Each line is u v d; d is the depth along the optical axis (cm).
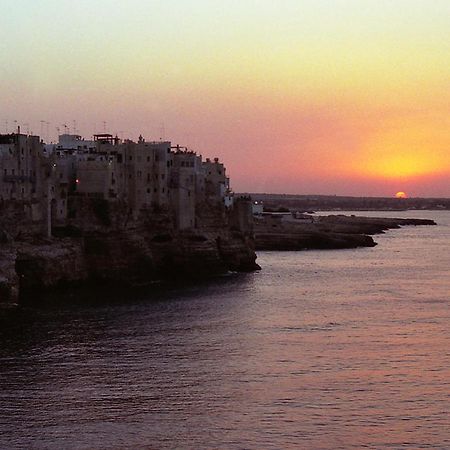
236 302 12650
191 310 11788
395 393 7331
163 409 6906
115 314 11294
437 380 7750
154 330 10188
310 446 6100
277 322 10850
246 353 8888
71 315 11138
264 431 6394
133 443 6162
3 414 6788
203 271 16275
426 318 11169
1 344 9269
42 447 6084
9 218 12762
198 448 6066
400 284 15388
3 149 12912
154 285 14712
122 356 8725
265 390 7438
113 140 17025
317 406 6969
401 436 6291
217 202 17325
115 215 14538
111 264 14338
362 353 8869
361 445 6119
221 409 6906
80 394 7319
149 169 15700
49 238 13525
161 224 15825
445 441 6194
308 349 9088
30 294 12756
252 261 17962
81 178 14600
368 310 11931
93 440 6219
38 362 8438
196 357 8694
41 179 13625
